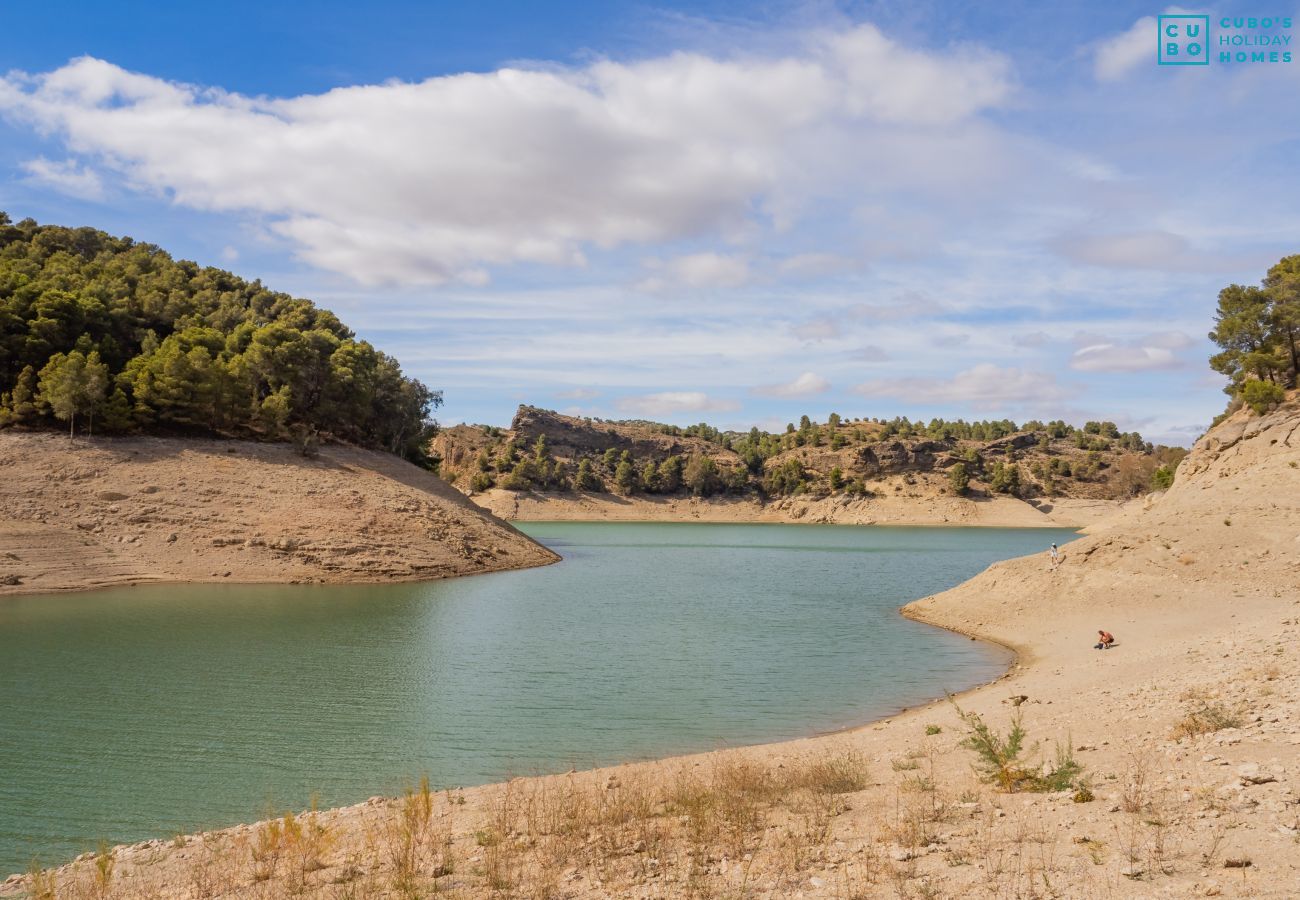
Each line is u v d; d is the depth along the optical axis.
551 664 42.19
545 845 15.12
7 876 17.42
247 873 14.99
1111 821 12.32
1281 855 9.71
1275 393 89.38
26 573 66.38
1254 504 59.94
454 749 27.58
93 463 85.62
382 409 132.62
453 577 85.44
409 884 12.91
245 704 33.16
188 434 100.12
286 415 108.56
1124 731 19.86
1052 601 52.81
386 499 97.00
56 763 25.67
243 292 170.00
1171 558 52.75
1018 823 13.09
